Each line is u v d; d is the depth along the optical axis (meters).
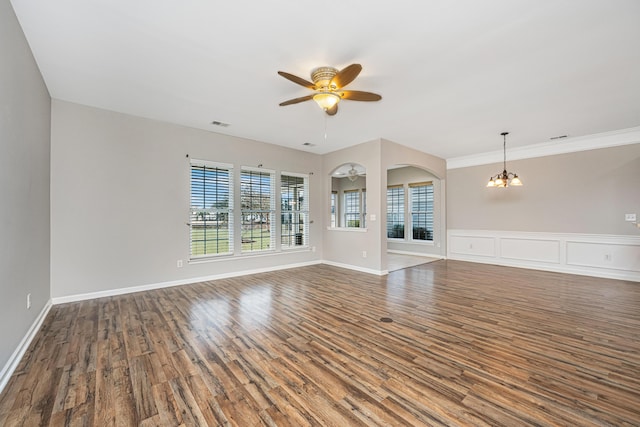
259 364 2.12
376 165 5.27
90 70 2.78
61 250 3.49
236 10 1.95
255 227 5.43
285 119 4.16
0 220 1.84
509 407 1.65
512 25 2.10
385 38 2.26
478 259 6.60
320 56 2.52
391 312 3.25
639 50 2.41
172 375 1.98
